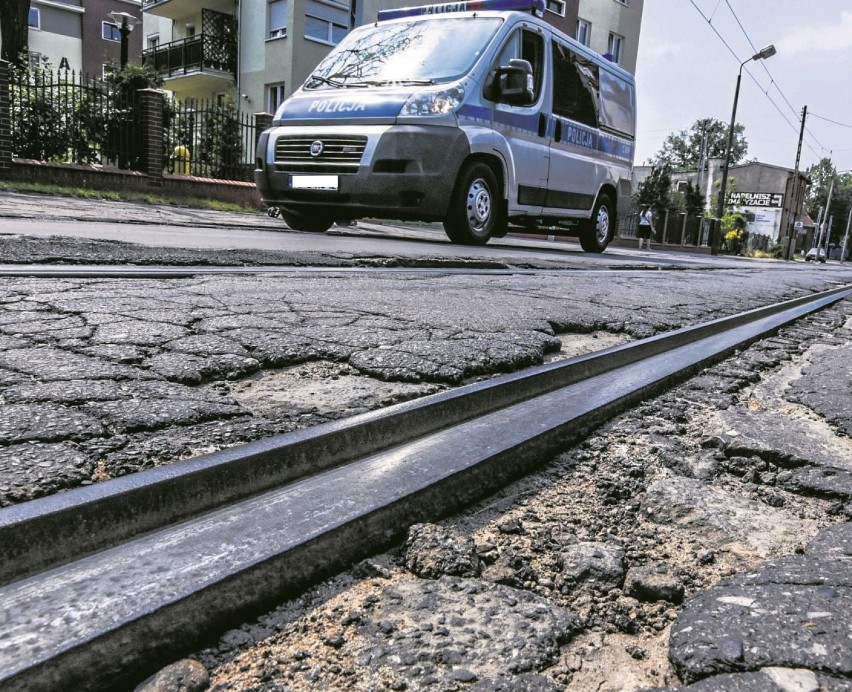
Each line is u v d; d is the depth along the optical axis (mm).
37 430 1286
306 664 845
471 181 8125
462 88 7734
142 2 27172
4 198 10234
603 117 10492
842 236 91750
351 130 7492
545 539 1233
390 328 2482
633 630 990
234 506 1136
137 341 2000
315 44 22812
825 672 846
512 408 1813
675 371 2406
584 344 2777
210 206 14398
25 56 14742
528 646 907
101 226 6449
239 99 24562
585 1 24297
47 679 737
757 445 1719
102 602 840
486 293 3887
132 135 14344
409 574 1080
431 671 842
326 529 1061
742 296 5387
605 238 11250
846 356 3156
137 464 1208
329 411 1598
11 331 2021
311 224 9016
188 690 785
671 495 1426
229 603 908
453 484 1313
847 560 1160
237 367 1843
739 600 1011
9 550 897
